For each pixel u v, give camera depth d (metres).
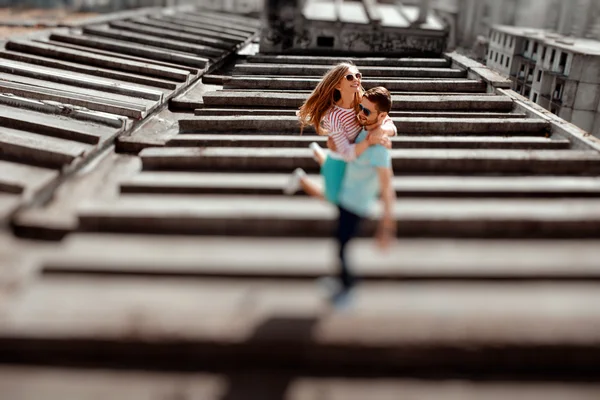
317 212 4.41
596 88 10.03
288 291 3.72
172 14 18.81
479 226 4.38
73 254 3.96
